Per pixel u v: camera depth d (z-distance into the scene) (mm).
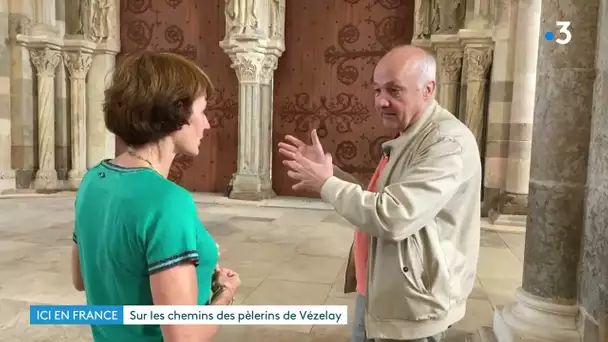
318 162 1882
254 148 9672
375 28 9812
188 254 1258
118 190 1307
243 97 9578
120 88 1315
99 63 10422
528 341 2820
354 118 10047
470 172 1912
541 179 2979
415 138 1962
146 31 10570
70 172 10336
